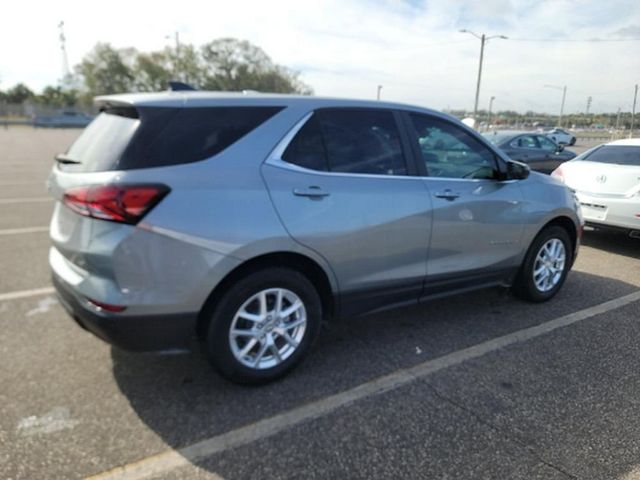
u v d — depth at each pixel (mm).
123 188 2447
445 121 3766
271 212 2801
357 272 3236
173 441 2531
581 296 4816
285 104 3033
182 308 2631
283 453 2463
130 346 2625
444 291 3832
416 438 2594
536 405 2914
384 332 3904
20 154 19422
